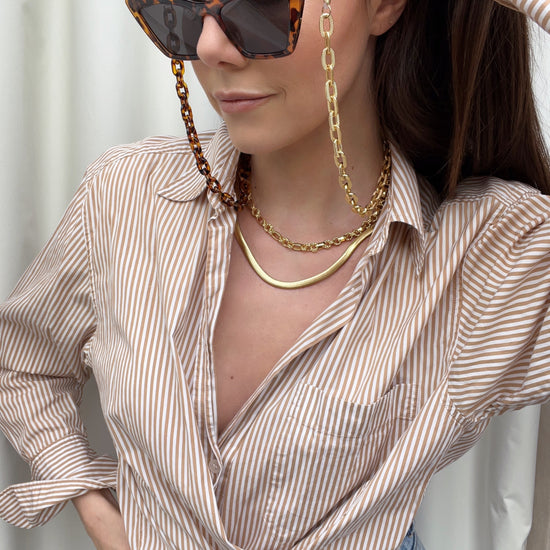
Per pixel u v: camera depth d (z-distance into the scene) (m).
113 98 1.22
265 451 0.91
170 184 1.02
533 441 1.33
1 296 1.18
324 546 0.92
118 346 1.00
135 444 0.98
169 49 0.83
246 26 0.75
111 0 1.19
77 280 1.08
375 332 0.92
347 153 0.94
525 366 0.91
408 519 0.95
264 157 0.95
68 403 1.16
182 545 0.96
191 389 0.95
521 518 1.36
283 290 0.96
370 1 0.85
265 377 0.95
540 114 1.23
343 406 0.89
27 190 1.18
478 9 0.91
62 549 1.32
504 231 0.92
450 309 0.93
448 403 0.91
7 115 1.12
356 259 0.96
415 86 0.97
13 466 1.24
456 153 0.96
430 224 0.98
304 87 0.81
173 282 0.95
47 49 1.19
